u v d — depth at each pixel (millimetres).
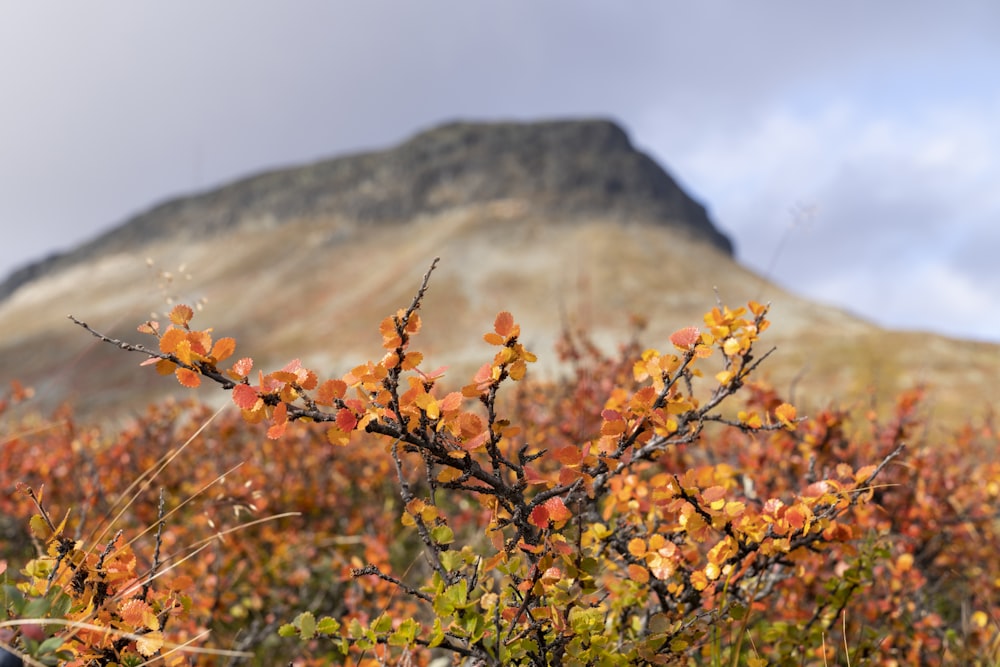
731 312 2297
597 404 5285
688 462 4387
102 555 2117
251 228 184375
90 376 63312
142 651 1869
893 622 3309
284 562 4914
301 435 6508
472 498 4734
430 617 3572
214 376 1807
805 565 3240
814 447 3893
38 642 1650
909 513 4148
